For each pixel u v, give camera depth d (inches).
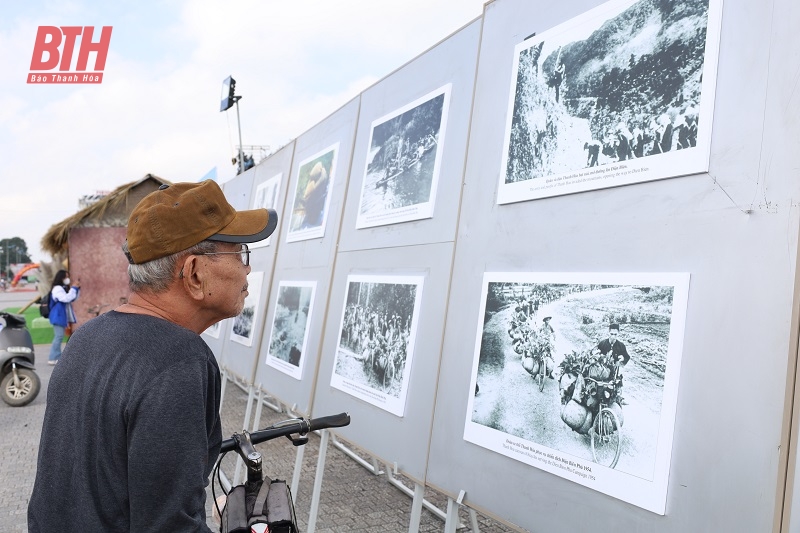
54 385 46.3
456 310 87.7
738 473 49.4
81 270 502.9
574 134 71.1
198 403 41.8
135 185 515.2
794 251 48.2
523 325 73.8
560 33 76.0
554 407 67.2
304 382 141.0
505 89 85.4
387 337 105.4
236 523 45.3
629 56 65.5
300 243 167.6
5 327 273.6
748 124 53.2
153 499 39.1
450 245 92.7
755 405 49.0
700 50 58.2
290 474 167.8
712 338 53.2
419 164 106.7
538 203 75.7
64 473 43.3
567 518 63.0
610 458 59.6
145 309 47.6
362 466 176.4
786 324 47.9
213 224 47.9
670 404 55.4
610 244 64.7
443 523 135.3
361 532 128.7
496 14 90.9
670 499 53.9
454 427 82.5
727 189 54.1
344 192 140.9
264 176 235.0
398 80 122.5
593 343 64.1
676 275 57.0
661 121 60.8
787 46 51.2
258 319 196.9
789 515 45.2
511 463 71.4
